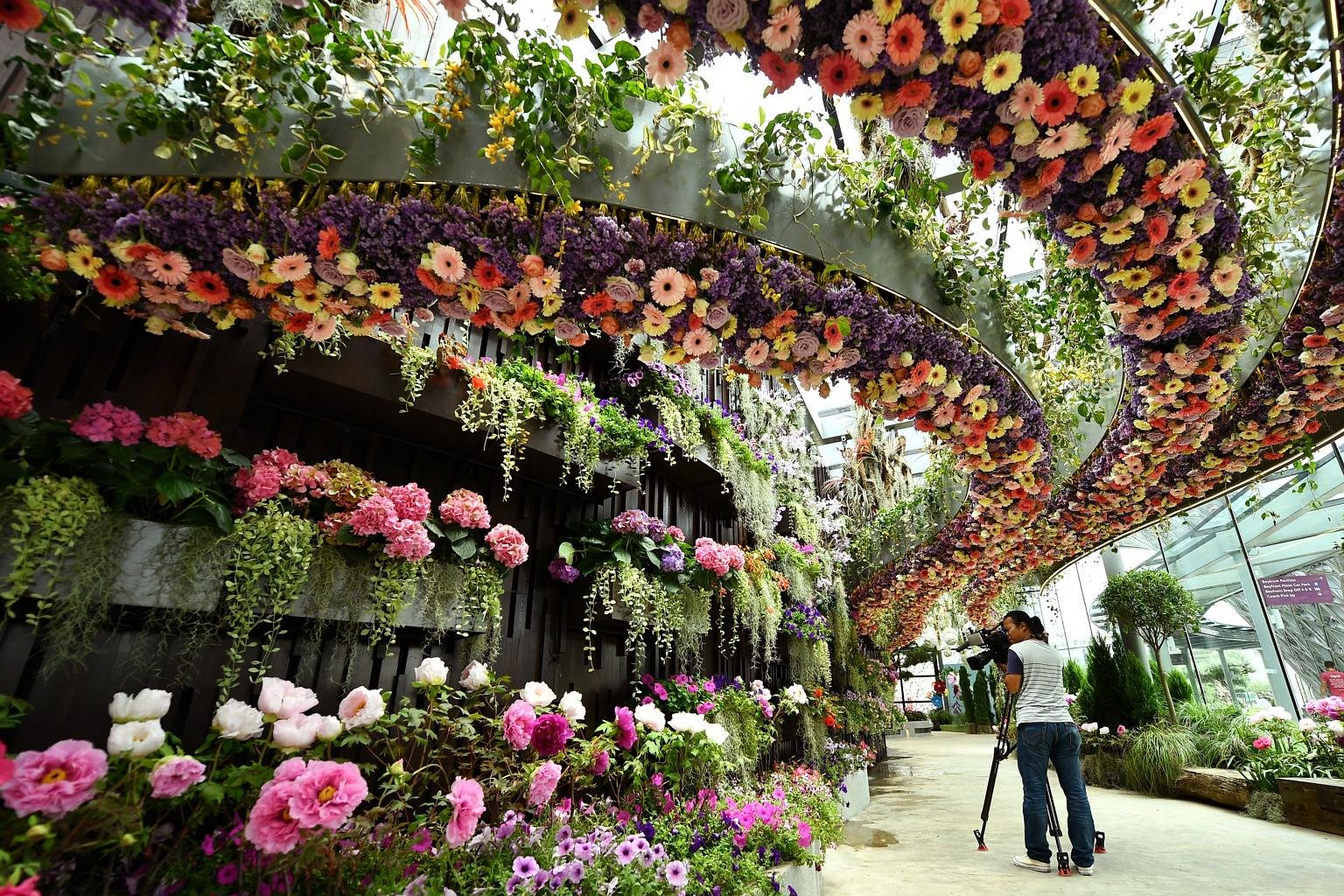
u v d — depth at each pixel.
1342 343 2.22
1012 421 2.41
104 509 1.28
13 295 1.30
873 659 7.79
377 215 1.28
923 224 1.98
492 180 1.36
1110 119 1.32
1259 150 1.82
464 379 2.20
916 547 5.87
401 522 1.72
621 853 1.55
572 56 1.41
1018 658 3.05
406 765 1.84
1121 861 2.96
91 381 1.53
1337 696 5.37
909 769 7.47
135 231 1.19
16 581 1.12
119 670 1.41
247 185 1.27
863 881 2.70
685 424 3.39
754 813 2.27
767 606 3.66
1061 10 1.15
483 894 1.39
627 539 2.67
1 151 1.12
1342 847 3.20
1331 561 6.09
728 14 1.09
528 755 1.94
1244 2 1.52
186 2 1.05
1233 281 1.74
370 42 1.33
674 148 1.54
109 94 1.15
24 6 0.96
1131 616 6.27
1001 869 2.85
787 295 1.69
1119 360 2.84
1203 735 5.42
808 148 1.77
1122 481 3.44
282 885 1.18
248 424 1.95
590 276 1.50
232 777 1.19
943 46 1.14
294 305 1.39
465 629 1.96
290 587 1.51
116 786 1.04
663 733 2.20
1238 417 2.93
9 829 0.89
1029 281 2.51
